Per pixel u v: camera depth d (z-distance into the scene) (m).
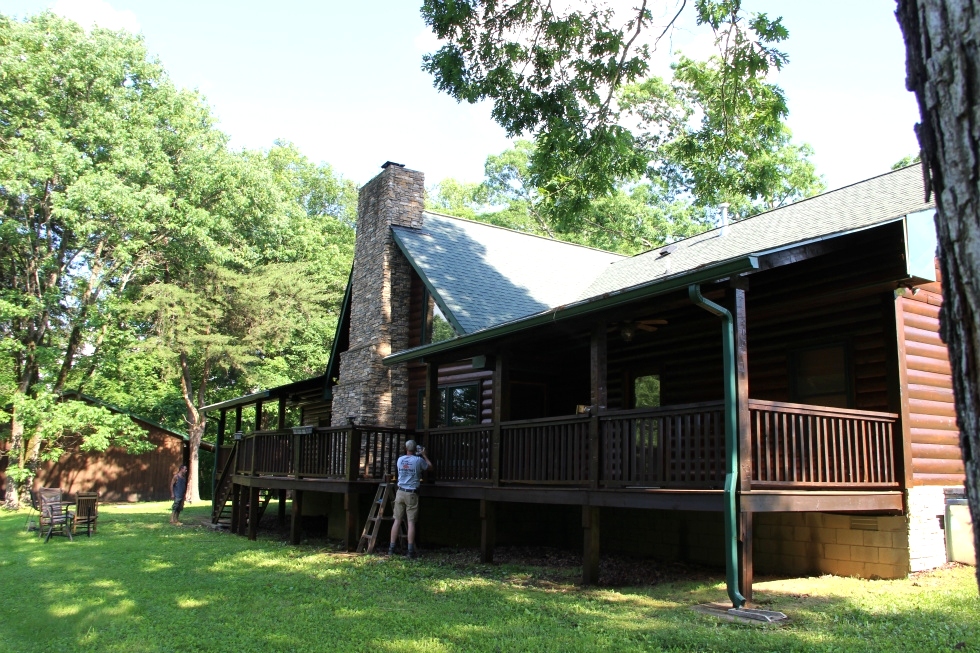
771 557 10.79
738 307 7.89
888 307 9.87
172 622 7.55
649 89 24.69
